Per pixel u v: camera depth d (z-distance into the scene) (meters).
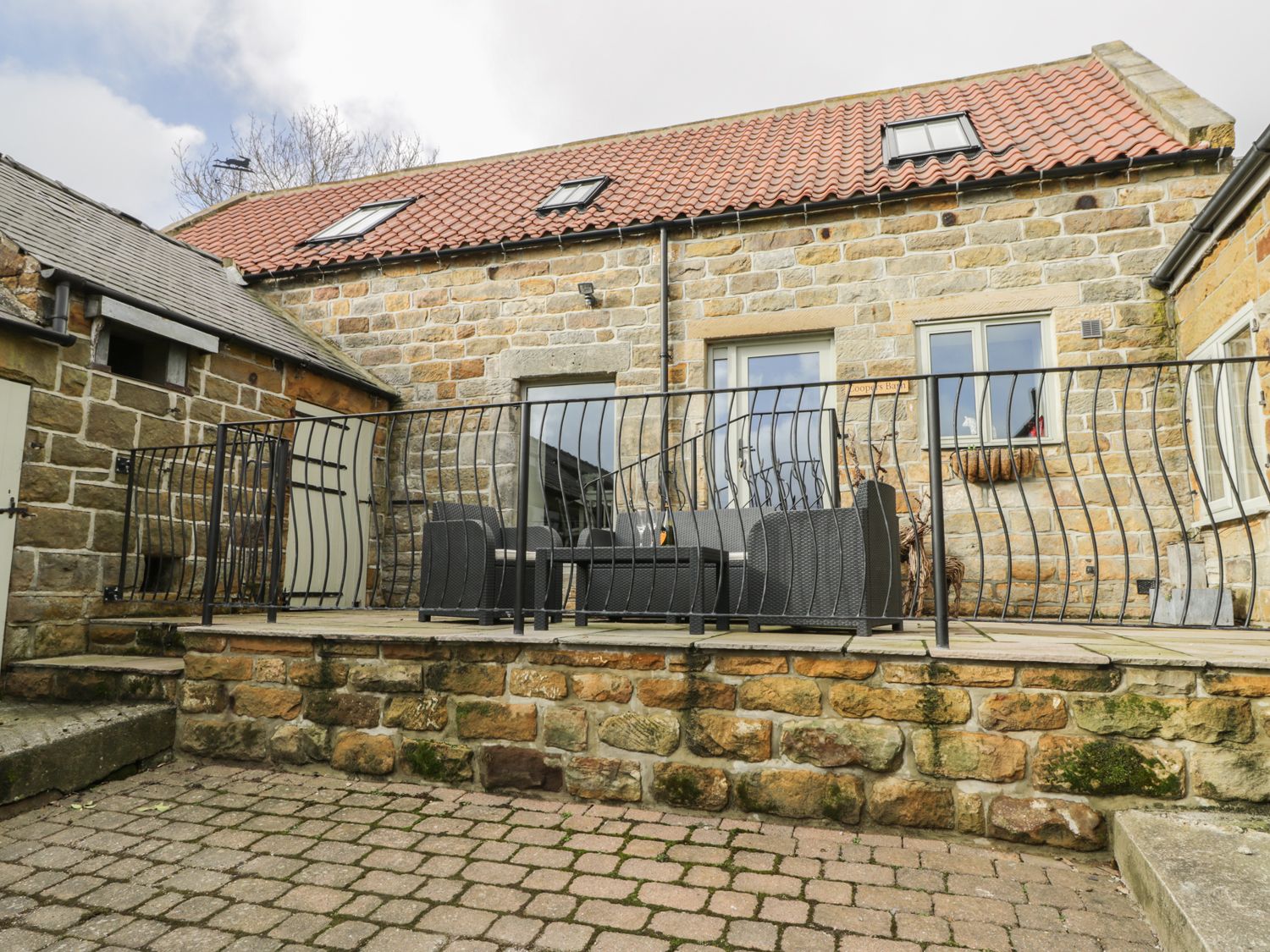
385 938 2.18
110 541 4.98
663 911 2.33
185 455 5.30
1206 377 5.27
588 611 4.06
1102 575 5.50
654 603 4.32
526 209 7.92
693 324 6.62
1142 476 5.52
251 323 6.43
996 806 2.79
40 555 4.57
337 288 7.68
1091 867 2.63
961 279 6.06
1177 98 6.16
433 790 3.38
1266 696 2.61
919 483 5.93
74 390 4.80
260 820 3.06
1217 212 4.62
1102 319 5.75
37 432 4.59
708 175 7.71
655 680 3.20
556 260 7.07
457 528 4.49
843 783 2.95
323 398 6.76
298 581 6.32
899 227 6.25
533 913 2.32
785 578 3.73
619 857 2.70
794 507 4.38
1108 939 2.15
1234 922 1.86
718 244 6.65
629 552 3.79
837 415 6.20
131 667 4.09
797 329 6.36
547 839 2.86
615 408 6.77
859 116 8.65
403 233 7.99
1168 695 2.69
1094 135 6.36
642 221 6.81
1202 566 5.28
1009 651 2.91
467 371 7.19
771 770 3.03
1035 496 5.68
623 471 6.63
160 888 2.50
